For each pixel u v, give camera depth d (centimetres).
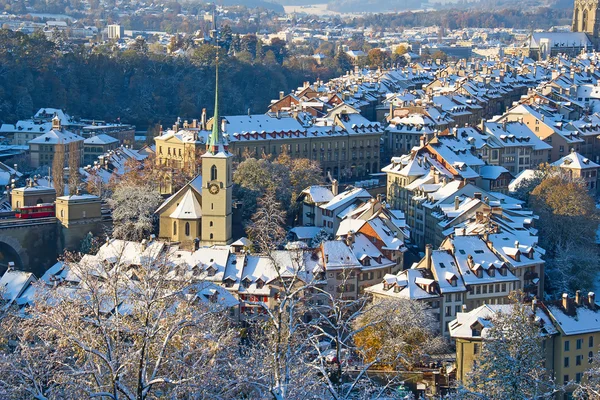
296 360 17350
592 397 19525
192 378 15225
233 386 16875
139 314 16500
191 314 16875
